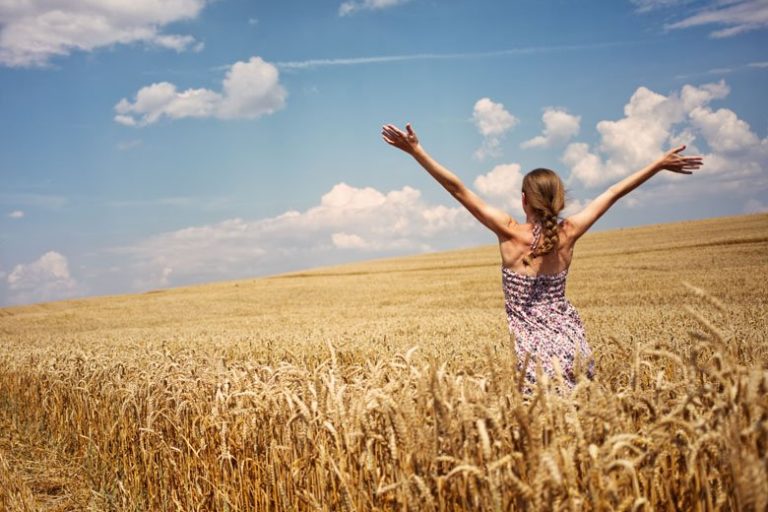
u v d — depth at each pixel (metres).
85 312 43.34
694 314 2.48
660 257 39.59
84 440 7.90
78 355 10.76
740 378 2.35
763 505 1.90
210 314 35.53
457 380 3.09
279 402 4.15
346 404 3.59
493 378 2.84
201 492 5.03
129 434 6.62
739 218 67.50
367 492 3.14
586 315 13.97
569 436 2.47
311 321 23.09
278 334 15.53
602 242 57.91
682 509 2.53
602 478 2.22
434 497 2.71
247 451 4.45
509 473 2.31
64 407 9.38
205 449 5.05
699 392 2.53
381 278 48.72
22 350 15.34
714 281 25.38
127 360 10.26
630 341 7.68
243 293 47.47
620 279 30.17
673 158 4.11
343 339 12.25
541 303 4.10
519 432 2.63
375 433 3.17
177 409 5.58
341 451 3.25
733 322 8.47
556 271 4.11
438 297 32.12
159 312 39.19
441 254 72.00
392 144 4.19
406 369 3.63
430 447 2.72
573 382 3.85
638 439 2.41
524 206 4.19
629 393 2.98
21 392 11.37
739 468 2.04
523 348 4.01
